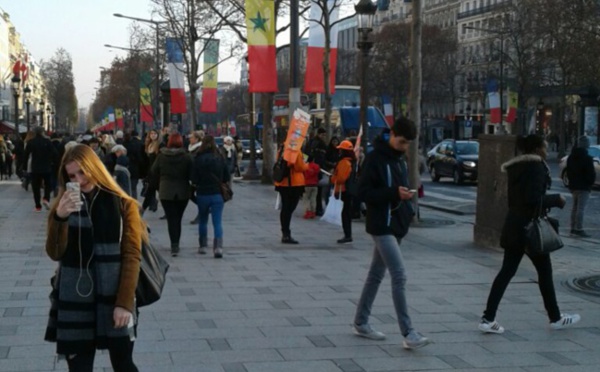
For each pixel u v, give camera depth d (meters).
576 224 15.59
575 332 7.81
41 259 11.73
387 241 7.09
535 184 7.60
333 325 7.93
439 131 75.19
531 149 7.77
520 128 56.88
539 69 55.88
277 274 10.79
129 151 18.73
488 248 13.43
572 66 46.69
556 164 49.41
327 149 18.38
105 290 4.56
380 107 74.31
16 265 11.20
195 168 12.16
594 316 8.48
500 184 13.12
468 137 61.12
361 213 18.28
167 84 39.59
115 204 4.62
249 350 7.00
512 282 10.28
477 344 7.32
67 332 4.54
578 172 15.45
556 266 11.78
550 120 70.00
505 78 61.53
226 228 16.17
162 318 8.14
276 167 13.78
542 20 49.97
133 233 4.62
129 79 78.38
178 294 9.38
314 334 7.57
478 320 8.25
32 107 129.12
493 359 6.85
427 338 7.32
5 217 17.80
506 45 62.84
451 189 30.28
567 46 46.41
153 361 6.62
